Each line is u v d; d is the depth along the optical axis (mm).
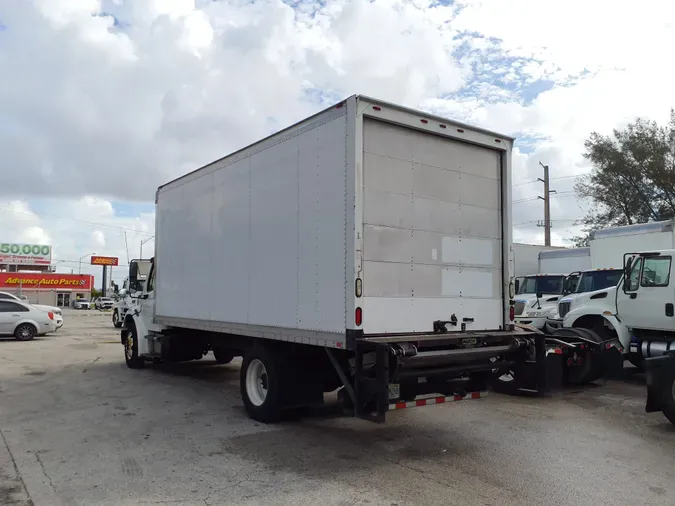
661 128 32188
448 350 6031
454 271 6457
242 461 5512
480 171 6848
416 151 6211
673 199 32281
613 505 4426
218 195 8266
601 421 7285
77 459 5582
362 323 5547
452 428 6891
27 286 71188
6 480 4973
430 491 4699
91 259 87562
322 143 6066
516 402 8539
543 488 4789
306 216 6270
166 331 10797
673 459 5664
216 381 10461
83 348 16984
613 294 10320
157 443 6168
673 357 6855
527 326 7211
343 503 4430
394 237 5914
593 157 33781
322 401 7109
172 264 9867
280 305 6660
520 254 22125
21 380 10547
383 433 6629
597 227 34281
